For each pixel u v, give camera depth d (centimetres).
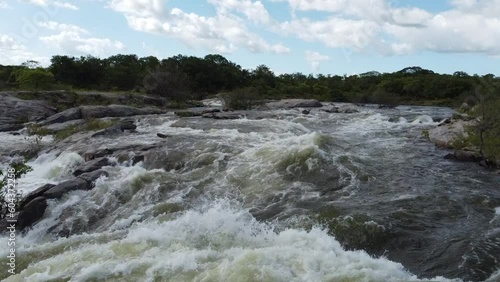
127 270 785
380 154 1642
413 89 6325
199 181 1353
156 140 1978
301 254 819
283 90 6750
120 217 1134
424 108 4528
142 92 4812
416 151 1723
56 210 1184
